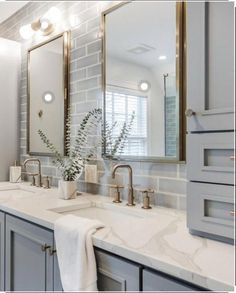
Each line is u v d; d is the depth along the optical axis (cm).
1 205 148
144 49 151
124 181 161
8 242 144
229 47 86
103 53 173
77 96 194
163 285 78
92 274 94
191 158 95
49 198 166
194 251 82
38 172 220
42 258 121
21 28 233
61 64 205
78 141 184
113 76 168
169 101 139
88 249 95
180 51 134
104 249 92
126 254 85
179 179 136
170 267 74
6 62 247
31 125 239
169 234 98
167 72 140
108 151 169
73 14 197
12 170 233
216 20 89
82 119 189
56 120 212
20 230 135
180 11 134
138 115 154
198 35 93
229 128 85
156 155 144
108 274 92
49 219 117
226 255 79
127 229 104
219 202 88
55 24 212
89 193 181
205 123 91
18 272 137
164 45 142
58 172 208
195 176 93
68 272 101
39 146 229
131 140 157
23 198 167
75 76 195
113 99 167
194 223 94
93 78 181
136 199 154
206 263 74
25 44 249
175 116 136
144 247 85
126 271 87
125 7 161
